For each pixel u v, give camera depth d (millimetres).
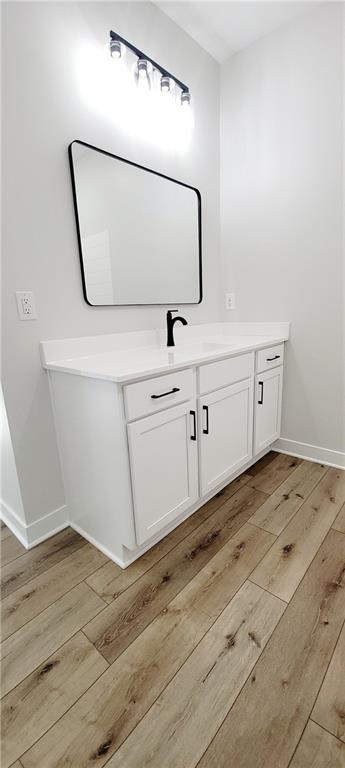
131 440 1226
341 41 1693
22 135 1280
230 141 2209
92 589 1287
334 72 1737
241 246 2281
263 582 1283
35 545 1557
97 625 1139
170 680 958
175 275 2039
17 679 980
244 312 2350
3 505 1708
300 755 791
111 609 1196
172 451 1429
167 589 1271
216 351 1699
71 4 1376
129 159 1688
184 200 2025
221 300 2457
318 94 1807
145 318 1889
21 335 1393
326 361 2055
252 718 863
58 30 1345
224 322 2473
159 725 859
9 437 1453
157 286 1932
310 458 2240
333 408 2086
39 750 823
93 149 1514
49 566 1416
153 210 1846
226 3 1724
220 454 1745
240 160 2184
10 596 1271
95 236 1576
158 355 1851
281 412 2299
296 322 2123
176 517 1581
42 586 1312
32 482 1530
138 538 1337
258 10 1771
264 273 2201
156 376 1290
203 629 1106
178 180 1980
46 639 1099
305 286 2045
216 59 2127
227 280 2396
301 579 1290
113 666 1005
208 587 1271
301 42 1814
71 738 842
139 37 1658
